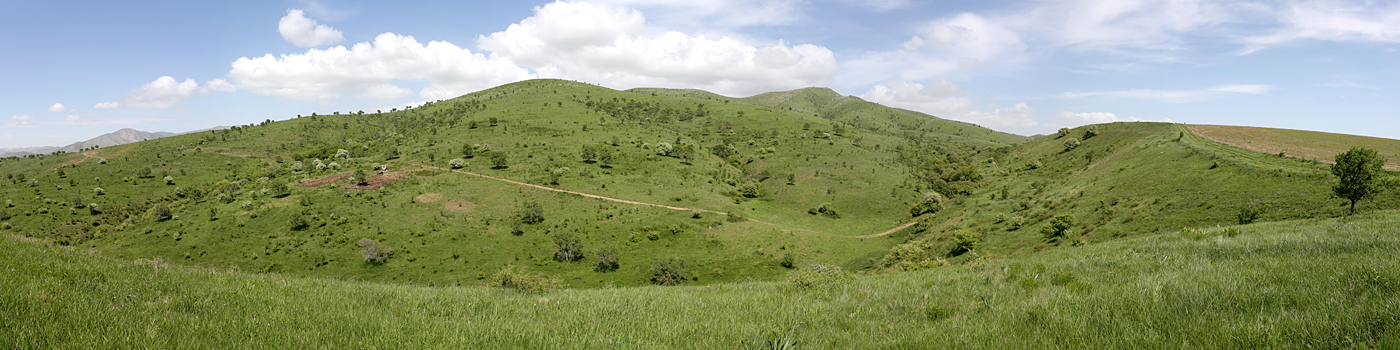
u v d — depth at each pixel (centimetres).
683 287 1285
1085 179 8412
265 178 12044
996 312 529
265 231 7700
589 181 11388
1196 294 496
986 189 11119
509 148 14875
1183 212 4791
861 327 516
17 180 13575
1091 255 1206
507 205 9212
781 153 16100
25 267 612
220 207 8844
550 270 6575
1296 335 370
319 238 7394
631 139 16775
